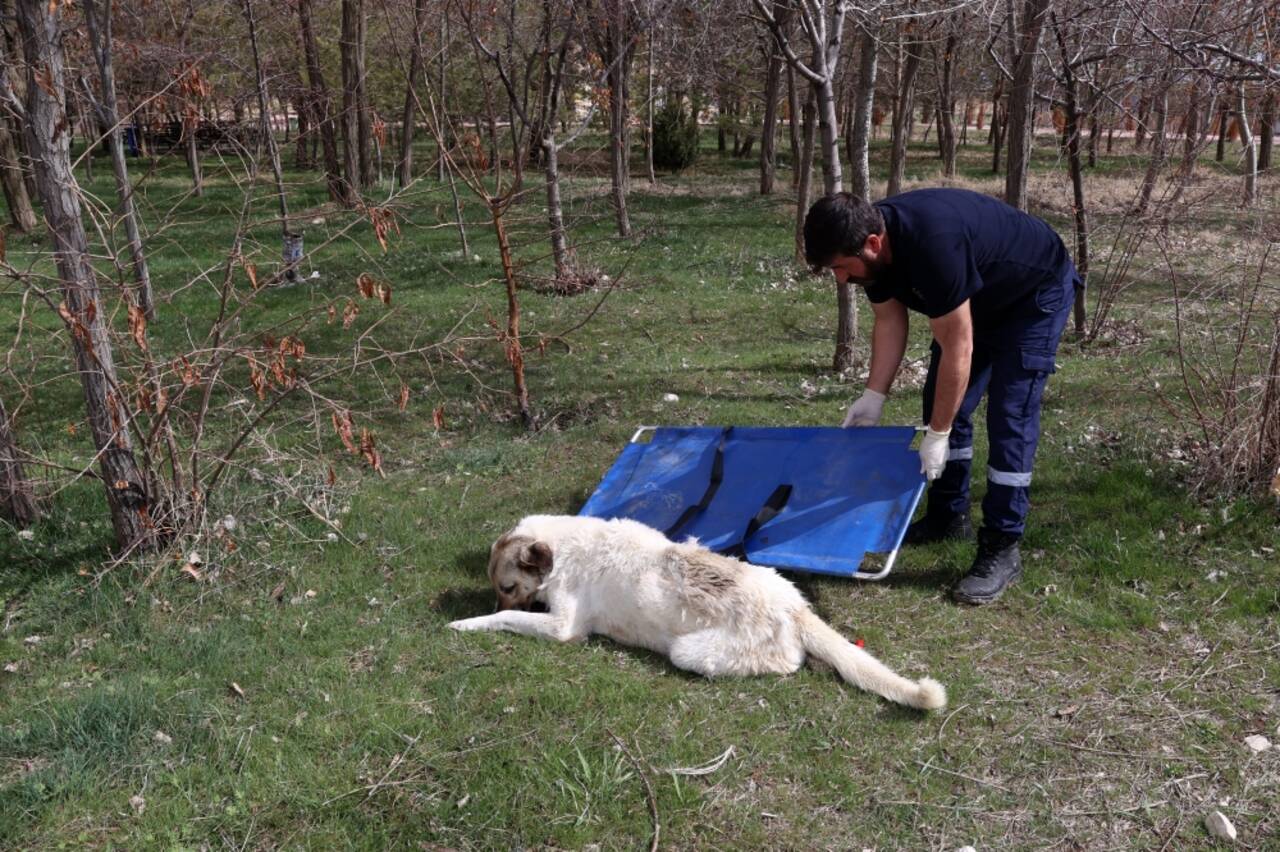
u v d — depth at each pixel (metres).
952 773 3.51
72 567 5.34
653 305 12.05
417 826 3.35
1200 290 7.50
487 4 10.23
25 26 4.61
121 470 5.17
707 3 13.65
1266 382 5.46
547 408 7.94
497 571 4.61
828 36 7.75
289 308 12.46
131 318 4.73
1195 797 3.35
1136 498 5.56
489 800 3.44
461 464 6.74
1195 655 4.15
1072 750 3.60
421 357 9.73
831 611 4.64
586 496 6.17
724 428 5.45
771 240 16.62
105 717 3.91
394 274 14.41
